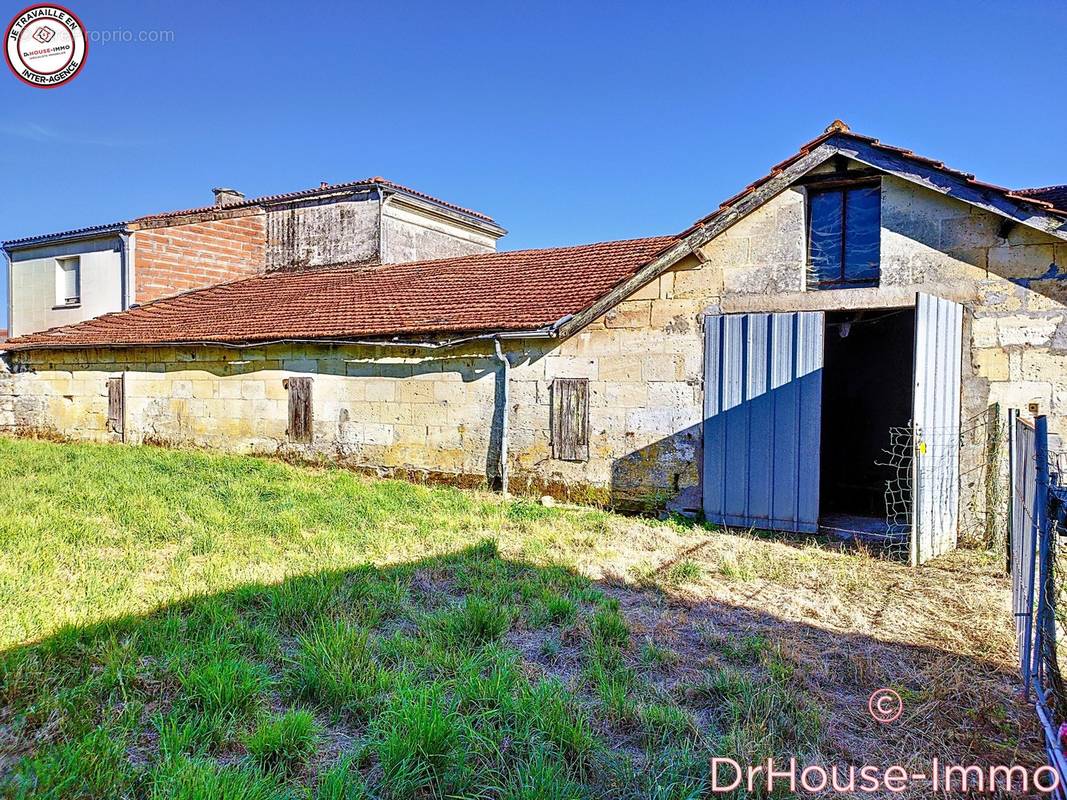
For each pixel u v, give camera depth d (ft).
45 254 58.13
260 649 13.70
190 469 34.40
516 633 15.58
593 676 13.30
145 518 23.62
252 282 54.85
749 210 26.68
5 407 51.62
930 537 22.44
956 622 16.80
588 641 14.98
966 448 24.03
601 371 30.07
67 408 48.55
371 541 22.24
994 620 16.94
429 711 10.93
